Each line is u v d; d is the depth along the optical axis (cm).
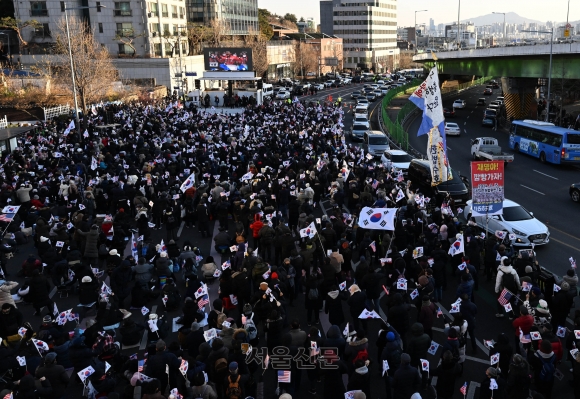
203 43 10900
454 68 8269
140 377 1027
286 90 9425
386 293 1675
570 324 1483
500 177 1795
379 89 9888
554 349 1154
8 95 6038
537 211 2647
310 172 2556
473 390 1204
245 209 2108
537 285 1427
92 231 1789
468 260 1661
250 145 3344
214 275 1688
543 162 3912
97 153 3161
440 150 2080
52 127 4441
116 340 1378
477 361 1321
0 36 8656
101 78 5781
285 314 1397
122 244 1991
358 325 1338
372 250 1694
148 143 3412
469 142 4994
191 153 3027
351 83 13212
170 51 9594
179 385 1084
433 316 1277
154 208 2283
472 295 1505
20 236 2145
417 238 1917
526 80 6219
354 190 2394
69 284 1703
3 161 3069
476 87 12331
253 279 1523
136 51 8875
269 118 4672
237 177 2664
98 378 1066
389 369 1111
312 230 1616
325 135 4047
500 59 6356
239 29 13150
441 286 1602
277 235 1778
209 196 2442
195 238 2236
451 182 2669
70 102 5909
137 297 1575
